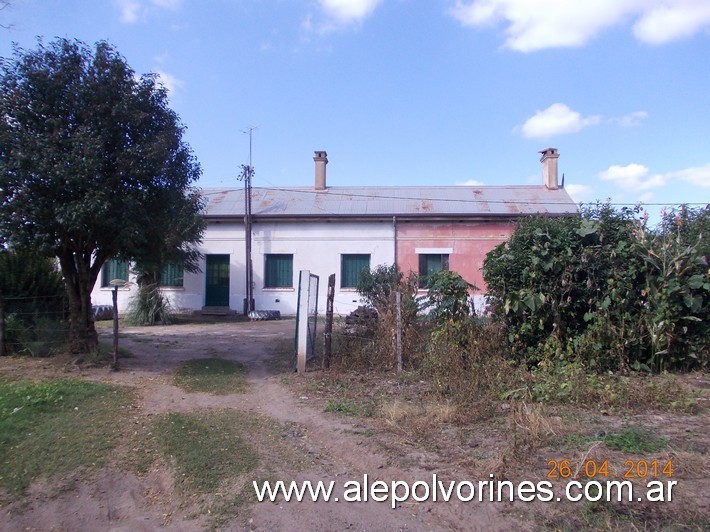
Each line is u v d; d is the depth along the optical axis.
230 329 17.19
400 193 25.70
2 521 4.65
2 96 8.73
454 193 25.59
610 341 8.96
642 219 9.63
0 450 5.74
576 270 9.25
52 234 9.05
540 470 5.07
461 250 22.47
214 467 5.42
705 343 9.14
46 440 6.02
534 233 9.65
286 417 7.20
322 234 22.95
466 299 9.72
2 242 8.82
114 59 9.45
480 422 6.62
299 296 10.19
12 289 11.21
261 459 5.62
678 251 9.05
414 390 8.33
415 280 11.73
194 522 4.58
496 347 9.09
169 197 9.93
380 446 5.91
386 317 10.18
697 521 4.14
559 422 6.28
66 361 9.96
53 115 9.04
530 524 4.25
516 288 9.53
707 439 5.80
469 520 4.39
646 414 6.81
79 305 10.35
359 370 9.84
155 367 10.20
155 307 18.83
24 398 7.32
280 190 26.55
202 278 23.19
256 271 23.05
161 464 5.57
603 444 5.58
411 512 4.57
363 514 4.57
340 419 7.00
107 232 9.41
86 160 8.56
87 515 4.80
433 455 5.62
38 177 8.48
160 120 9.94
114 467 5.50
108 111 9.27
